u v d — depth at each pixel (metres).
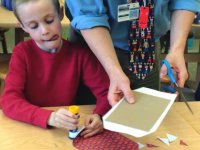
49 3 1.12
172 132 1.03
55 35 1.15
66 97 1.25
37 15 1.10
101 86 1.22
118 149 0.92
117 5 1.16
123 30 1.23
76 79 1.26
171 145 0.96
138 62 1.28
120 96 0.96
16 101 1.09
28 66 1.20
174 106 1.20
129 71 1.29
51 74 1.21
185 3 1.23
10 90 1.14
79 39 1.31
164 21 1.28
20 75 1.18
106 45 1.05
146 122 0.84
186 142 0.98
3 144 0.93
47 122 1.00
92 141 0.95
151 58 1.28
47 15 1.11
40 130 1.00
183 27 1.20
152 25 1.22
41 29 1.12
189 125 1.08
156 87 1.37
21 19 1.14
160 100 0.95
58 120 0.97
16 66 1.18
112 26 1.22
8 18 2.17
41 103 1.23
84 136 0.97
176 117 1.12
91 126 0.99
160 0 1.19
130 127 0.82
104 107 1.11
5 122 1.04
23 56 1.19
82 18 1.09
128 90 0.94
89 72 1.25
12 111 1.06
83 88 1.32
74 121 0.95
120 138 0.97
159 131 1.03
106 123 0.84
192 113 1.15
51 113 1.02
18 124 1.03
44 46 1.18
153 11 1.20
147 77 1.31
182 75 1.07
